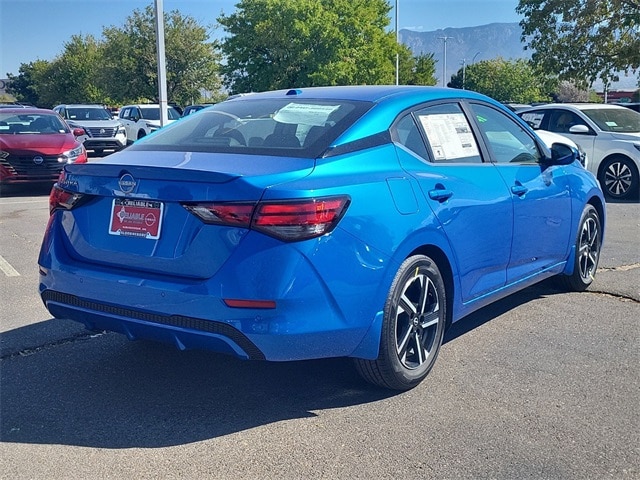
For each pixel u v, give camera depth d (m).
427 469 3.18
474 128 4.73
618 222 9.73
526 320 5.33
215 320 3.32
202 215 3.37
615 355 4.59
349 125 3.94
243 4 35.84
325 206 3.37
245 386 4.12
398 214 3.75
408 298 3.95
